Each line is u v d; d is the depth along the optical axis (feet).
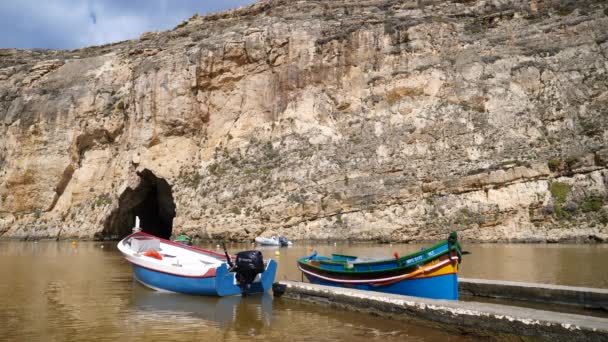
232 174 155.33
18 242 164.14
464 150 133.49
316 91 158.61
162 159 169.99
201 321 40.78
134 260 58.65
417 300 40.37
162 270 55.06
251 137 163.32
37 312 44.11
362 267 49.80
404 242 123.95
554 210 116.47
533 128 131.54
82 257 99.09
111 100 191.83
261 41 169.89
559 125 130.00
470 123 137.28
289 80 162.20
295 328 38.40
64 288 57.62
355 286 50.75
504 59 143.74
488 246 106.73
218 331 37.45
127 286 59.11
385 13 166.71
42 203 184.14
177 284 53.78
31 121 192.34
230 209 145.38
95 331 37.32
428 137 138.62
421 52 151.12
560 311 43.96
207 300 50.06
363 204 132.57
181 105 171.83
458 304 38.27
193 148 170.50
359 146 144.36
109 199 175.32
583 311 43.73
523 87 138.62
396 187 132.26
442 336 36.17
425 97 145.18
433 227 123.34
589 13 144.46
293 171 145.79
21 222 181.78
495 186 123.54
